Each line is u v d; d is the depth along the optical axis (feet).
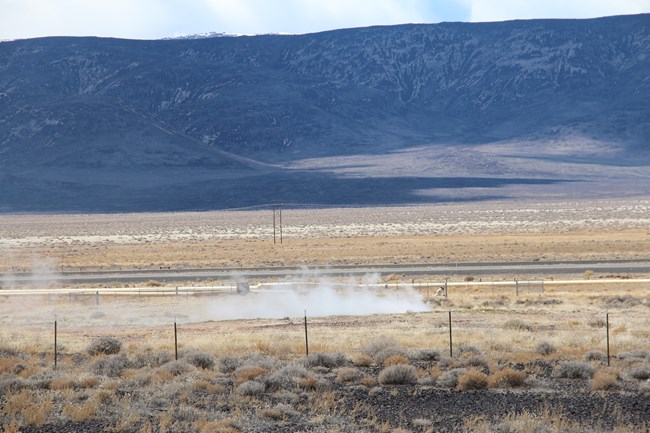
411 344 197.26
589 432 124.16
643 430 124.57
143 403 139.13
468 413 136.15
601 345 191.93
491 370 163.94
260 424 127.95
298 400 143.54
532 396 146.82
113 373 165.58
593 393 148.36
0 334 231.50
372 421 130.31
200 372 163.53
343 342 202.80
